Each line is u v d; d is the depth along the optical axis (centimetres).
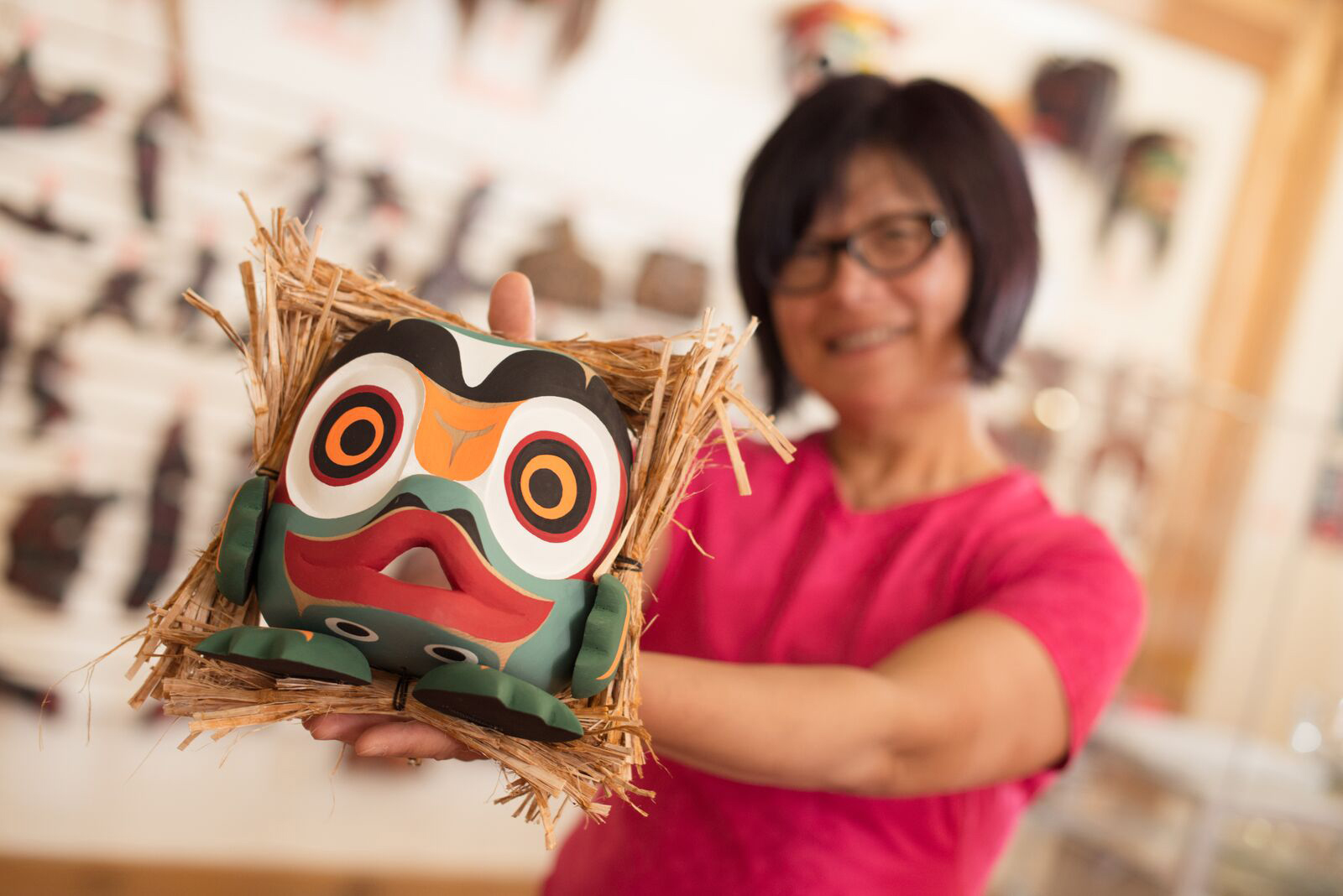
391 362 65
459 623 59
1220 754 255
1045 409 291
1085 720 84
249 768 251
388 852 262
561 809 61
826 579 104
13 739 231
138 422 241
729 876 96
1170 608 300
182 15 237
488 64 262
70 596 237
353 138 253
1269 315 325
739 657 104
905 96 107
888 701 73
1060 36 304
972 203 103
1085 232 310
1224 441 303
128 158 236
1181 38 312
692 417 71
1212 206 320
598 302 265
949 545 102
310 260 72
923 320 105
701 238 284
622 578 66
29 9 226
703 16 278
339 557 59
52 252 233
